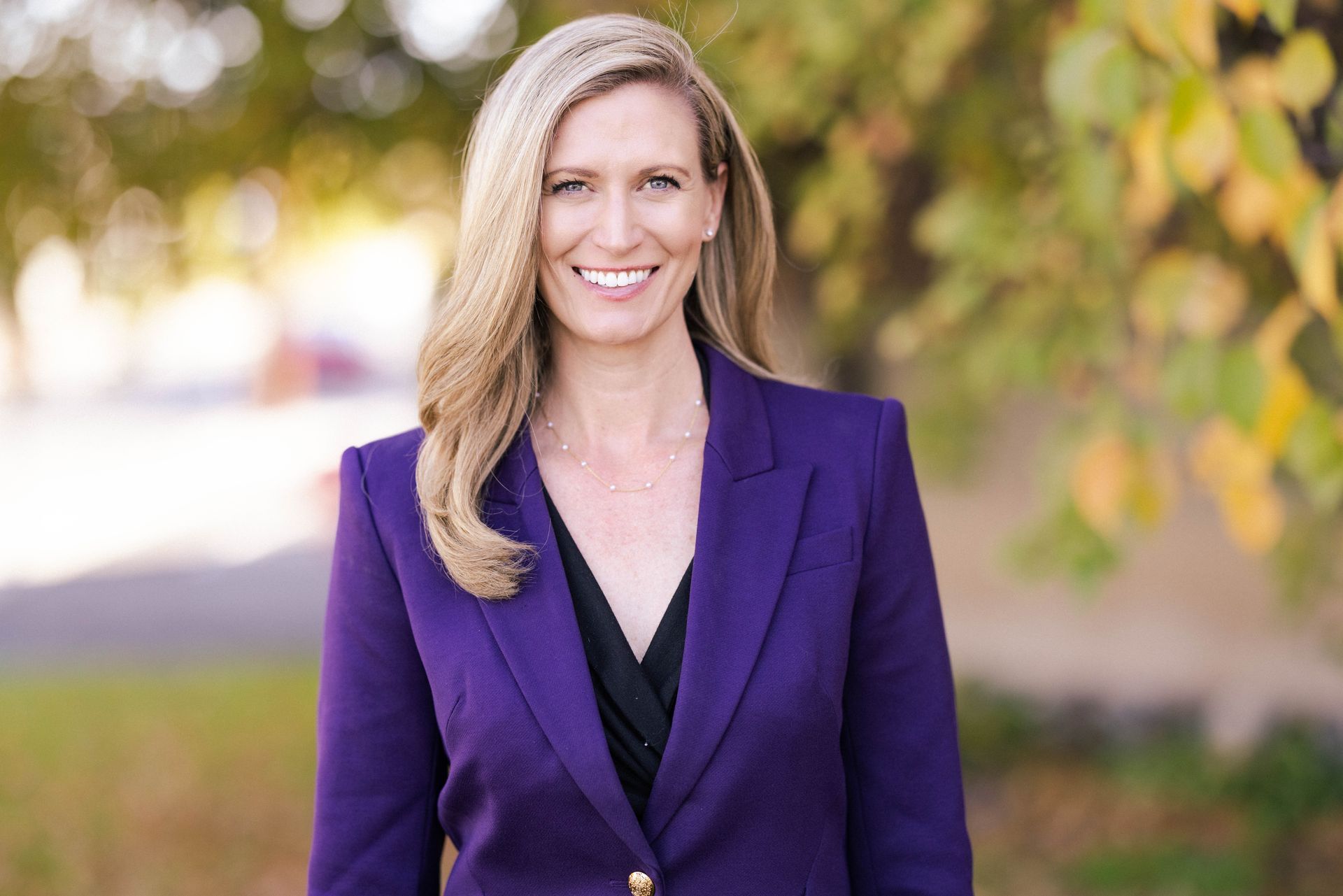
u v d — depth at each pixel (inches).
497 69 154.3
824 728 61.8
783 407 70.0
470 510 63.4
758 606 62.1
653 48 62.6
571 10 144.2
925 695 67.0
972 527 221.8
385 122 167.2
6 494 622.5
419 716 66.4
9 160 162.7
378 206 180.1
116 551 474.9
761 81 133.9
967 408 169.8
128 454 748.6
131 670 299.3
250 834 193.6
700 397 69.7
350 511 66.8
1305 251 69.4
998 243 119.6
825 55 125.5
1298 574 158.9
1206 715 205.6
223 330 1010.1
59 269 179.2
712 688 60.5
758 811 61.0
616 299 63.7
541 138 61.4
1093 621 215.0
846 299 155.1
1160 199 88.5
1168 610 209.2
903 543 66.9
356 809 65.4
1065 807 188.1
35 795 211.3
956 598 224.8
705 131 65.4
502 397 66.4
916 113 132.9
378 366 987.9
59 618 367.2
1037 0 118.8
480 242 63.6
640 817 61.3
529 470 66.7
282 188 175.6
